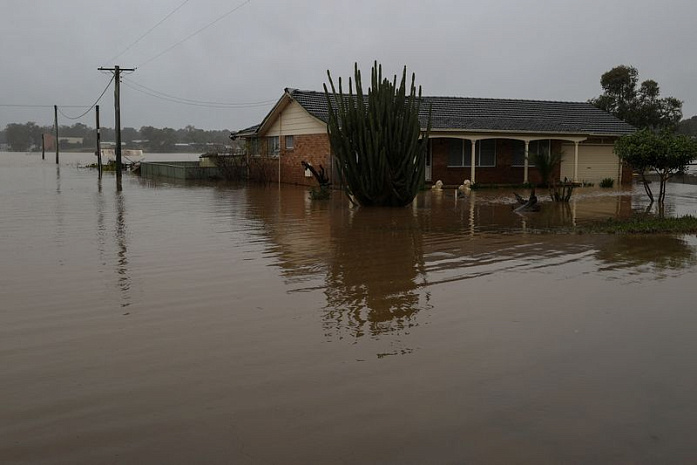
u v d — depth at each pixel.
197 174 33.97
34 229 13.63
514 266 9.59
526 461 3.90
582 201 21.17
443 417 4.47
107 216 16.17
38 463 3.86
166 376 5.18
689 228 13.25
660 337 6.16
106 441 4.12
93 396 4.80
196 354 5.69
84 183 30.81
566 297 7.67
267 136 31.59
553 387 4.98
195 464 3.86
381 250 11.04
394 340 6.08
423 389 4.93
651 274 8.96
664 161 19.09
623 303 7.38
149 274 8.99
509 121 28.67
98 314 6.95
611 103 45.03
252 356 5.64
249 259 10.14
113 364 5.45
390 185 18.36
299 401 4.71
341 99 18.41
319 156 26.70
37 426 4.33
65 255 10.47
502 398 4.78
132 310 7.11
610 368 5.37
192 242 11.87
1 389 4.93
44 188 27.00
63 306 7.28
